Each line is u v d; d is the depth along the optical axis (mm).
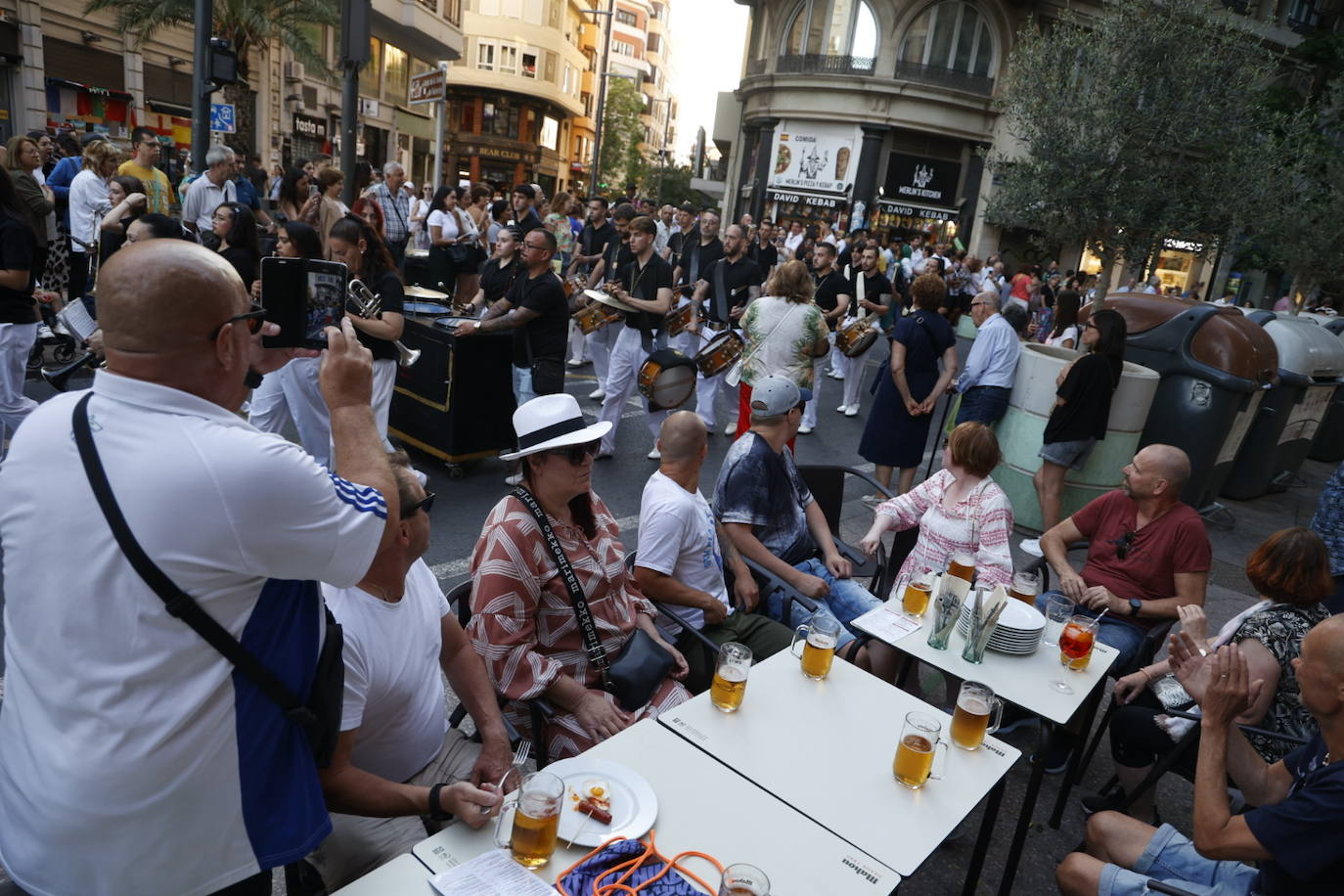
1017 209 10211
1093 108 9555
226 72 9289
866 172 33375
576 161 76938
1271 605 3197
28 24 20062
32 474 1444
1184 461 4035
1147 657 4027
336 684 1726
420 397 6637
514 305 6441
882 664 3826
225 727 1530
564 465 2857
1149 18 9328
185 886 1557
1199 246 10078
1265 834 2240
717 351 7598
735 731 2564
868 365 13516
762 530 4145
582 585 2973
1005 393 6852
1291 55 21719
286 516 1493
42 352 7707
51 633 1454
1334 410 11133
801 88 33812
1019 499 7004
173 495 1409
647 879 1922
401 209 10672
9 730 1546
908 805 2316
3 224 4766
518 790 1951
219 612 1492
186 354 1467
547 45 57688
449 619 2674
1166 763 3275
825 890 1965
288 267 1929
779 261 13578
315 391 5289
